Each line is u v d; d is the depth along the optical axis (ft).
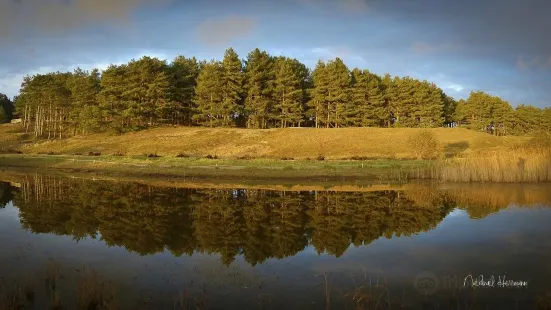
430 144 160.76
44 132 285.43
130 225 57.41
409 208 69.97
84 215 64.85
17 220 60.49
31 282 32.76
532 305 27.86
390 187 99.50
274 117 252.01
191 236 50.88
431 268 36.37
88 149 203.00
